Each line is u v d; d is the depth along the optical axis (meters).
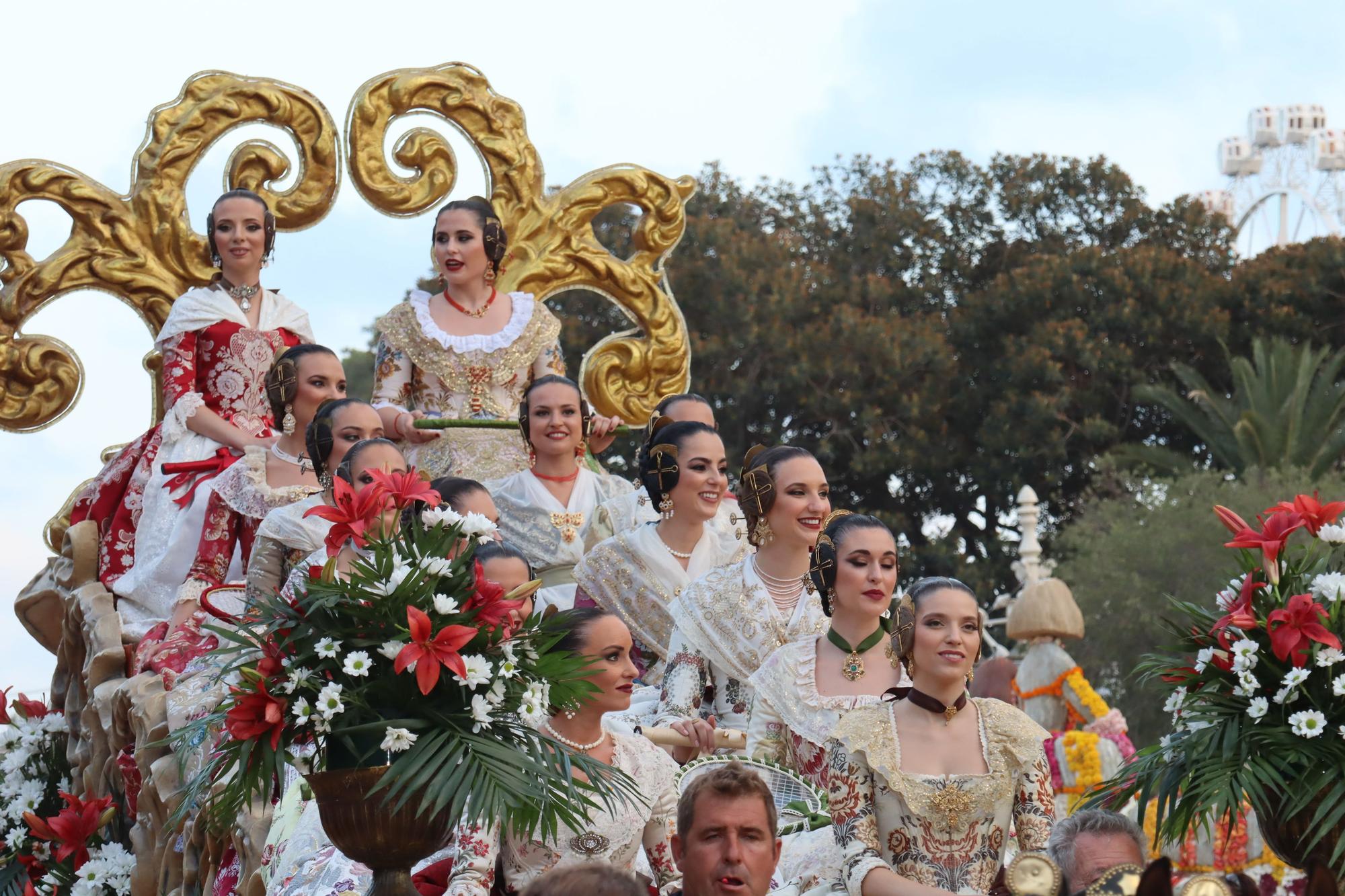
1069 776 9.70
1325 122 51.66
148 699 8.63
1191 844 9.34
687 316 39.16
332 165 12.83
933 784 6.13
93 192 12.17
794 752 7.24
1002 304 40.25
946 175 44.22
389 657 5.45
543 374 11.38
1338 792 5.64
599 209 13.53
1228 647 5.91
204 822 7.62
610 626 6.25
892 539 7.30
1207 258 44.12
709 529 9.08
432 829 5.54
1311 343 41.62
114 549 10.88
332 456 8.92
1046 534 40.25
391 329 11.10
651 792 6.32
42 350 11.96
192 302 11.07
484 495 8.13
